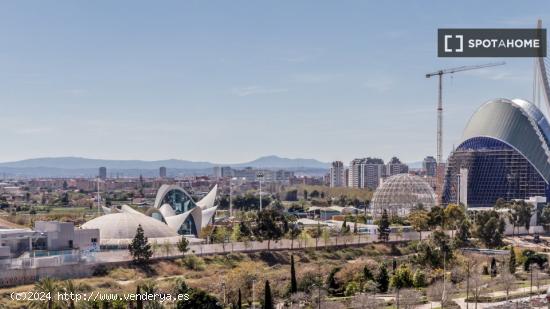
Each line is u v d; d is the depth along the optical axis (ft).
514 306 543.39
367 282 599.16
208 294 507.71
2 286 563.07
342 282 623.77
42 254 653.71
